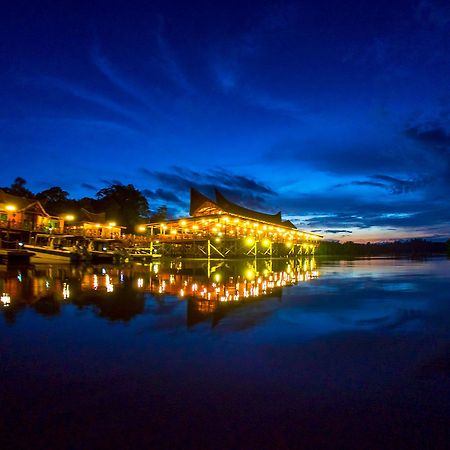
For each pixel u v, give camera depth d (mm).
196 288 16047
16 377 5508
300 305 11820
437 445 3689
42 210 47500
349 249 108750
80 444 3709
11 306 11328
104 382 5309
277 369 5859
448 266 36969
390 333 8211
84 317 9750
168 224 49188
